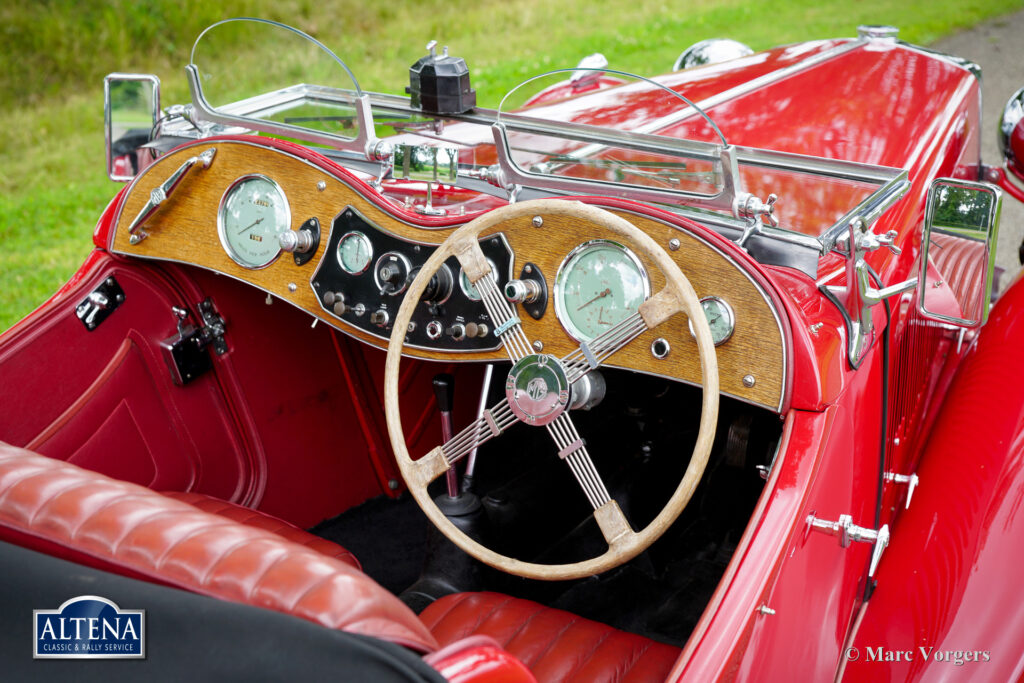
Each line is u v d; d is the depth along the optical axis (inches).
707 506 97.8
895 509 87.4
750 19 373.7
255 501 98.7
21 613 41.9
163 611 39.8
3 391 80.5
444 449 68.2
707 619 53.9
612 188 70.5
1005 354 87.5
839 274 70.2
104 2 340.5
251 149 79.9
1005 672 67.8
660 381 98.0
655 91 78.7
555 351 67.8
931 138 98.2
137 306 89.2
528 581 92.4
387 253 75.0
